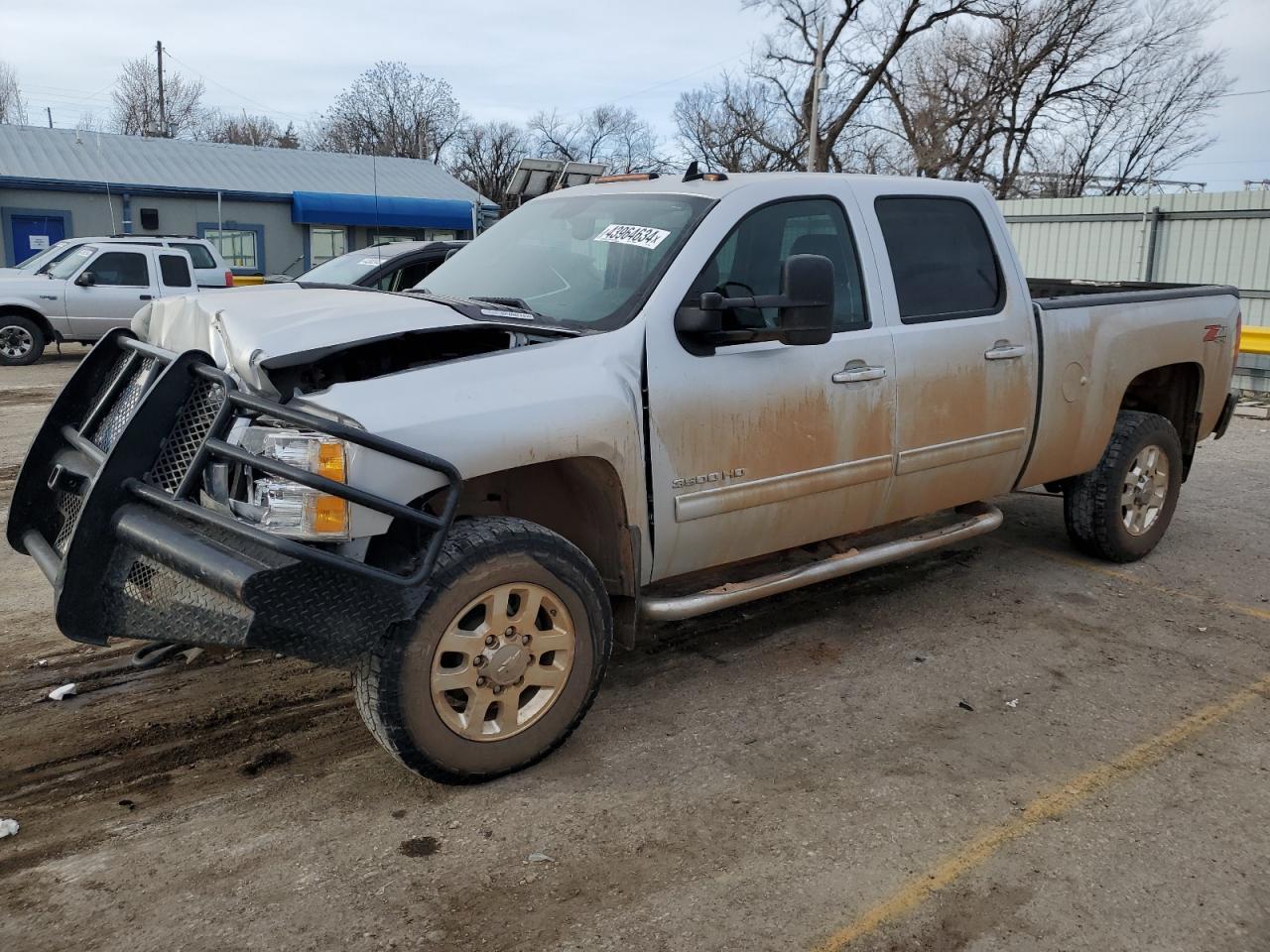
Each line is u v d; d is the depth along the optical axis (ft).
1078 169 140.67
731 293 12.89
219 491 10.06
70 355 56.08
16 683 13.43
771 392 12.89
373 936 8.68
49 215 85.05
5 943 8.50
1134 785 11.38
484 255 14.79
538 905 9.12
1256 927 9.05
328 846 9.95
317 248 97.19
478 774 10.86
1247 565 19.34
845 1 124.67
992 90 126.93
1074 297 17.38
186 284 54.19
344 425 9.49
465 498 12.44
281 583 9.16
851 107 126.72
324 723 12.50
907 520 15.55
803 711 13.12
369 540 10.26
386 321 10.61
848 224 14.30
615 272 12.85
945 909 9.18
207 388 10.34
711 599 12.88
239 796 10.83
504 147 176.14
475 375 10.66
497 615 10.64
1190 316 19.01
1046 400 16.51
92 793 10.85
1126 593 17.75
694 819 10.55
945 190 15.71
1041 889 9.52
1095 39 126.62
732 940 8.72
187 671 13.87
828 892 9.39
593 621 11.43
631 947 8.62
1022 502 24.09
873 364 14.01
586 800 10.86
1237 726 12.88
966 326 15.23
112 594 10.06
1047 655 15.05
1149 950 8.73
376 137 182.09
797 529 13.78
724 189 13.38
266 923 8.82
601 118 186.60
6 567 18.16
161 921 8.82
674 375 12.04
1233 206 49.11
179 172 92.38
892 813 10.73
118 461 10.00
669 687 13.78
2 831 10.03
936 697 13.58
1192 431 20.08
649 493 11.95
